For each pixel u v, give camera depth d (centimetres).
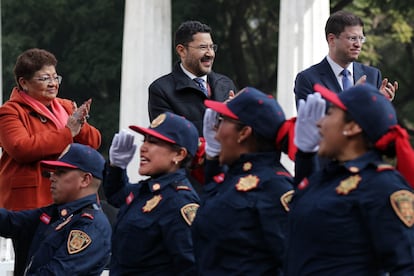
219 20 5153
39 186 1858
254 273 1292
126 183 1543
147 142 1473
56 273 1623
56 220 1714
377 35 5347
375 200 1162
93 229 1653
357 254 1176
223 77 1973
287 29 3067
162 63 3281
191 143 1476
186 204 1431
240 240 1295
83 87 5050
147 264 1437
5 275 2344
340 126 1196
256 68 5581
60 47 5006
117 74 4944
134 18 3266
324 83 1861
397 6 5022
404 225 1156
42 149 1825
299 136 1254
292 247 1214
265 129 1316
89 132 1927
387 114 1190
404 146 1174
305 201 1205
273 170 1314
